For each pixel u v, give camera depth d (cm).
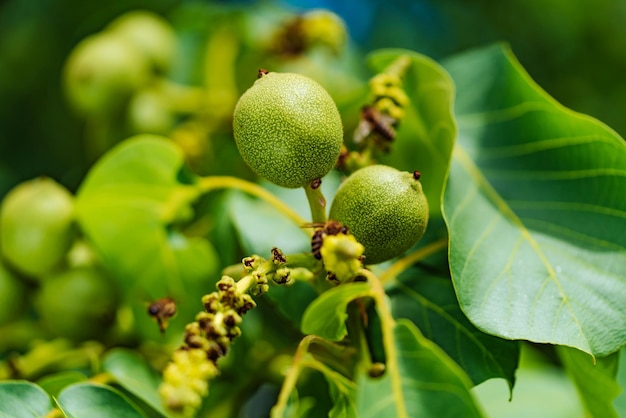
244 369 48
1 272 48
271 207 46
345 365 40
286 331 51
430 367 36
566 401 52
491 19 74
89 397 40
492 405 51
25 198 48
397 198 38
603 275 40
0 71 69
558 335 38
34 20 70
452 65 47
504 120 45
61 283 47
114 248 47
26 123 69
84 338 48
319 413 43
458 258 40
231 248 47
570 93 75
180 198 47
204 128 55
